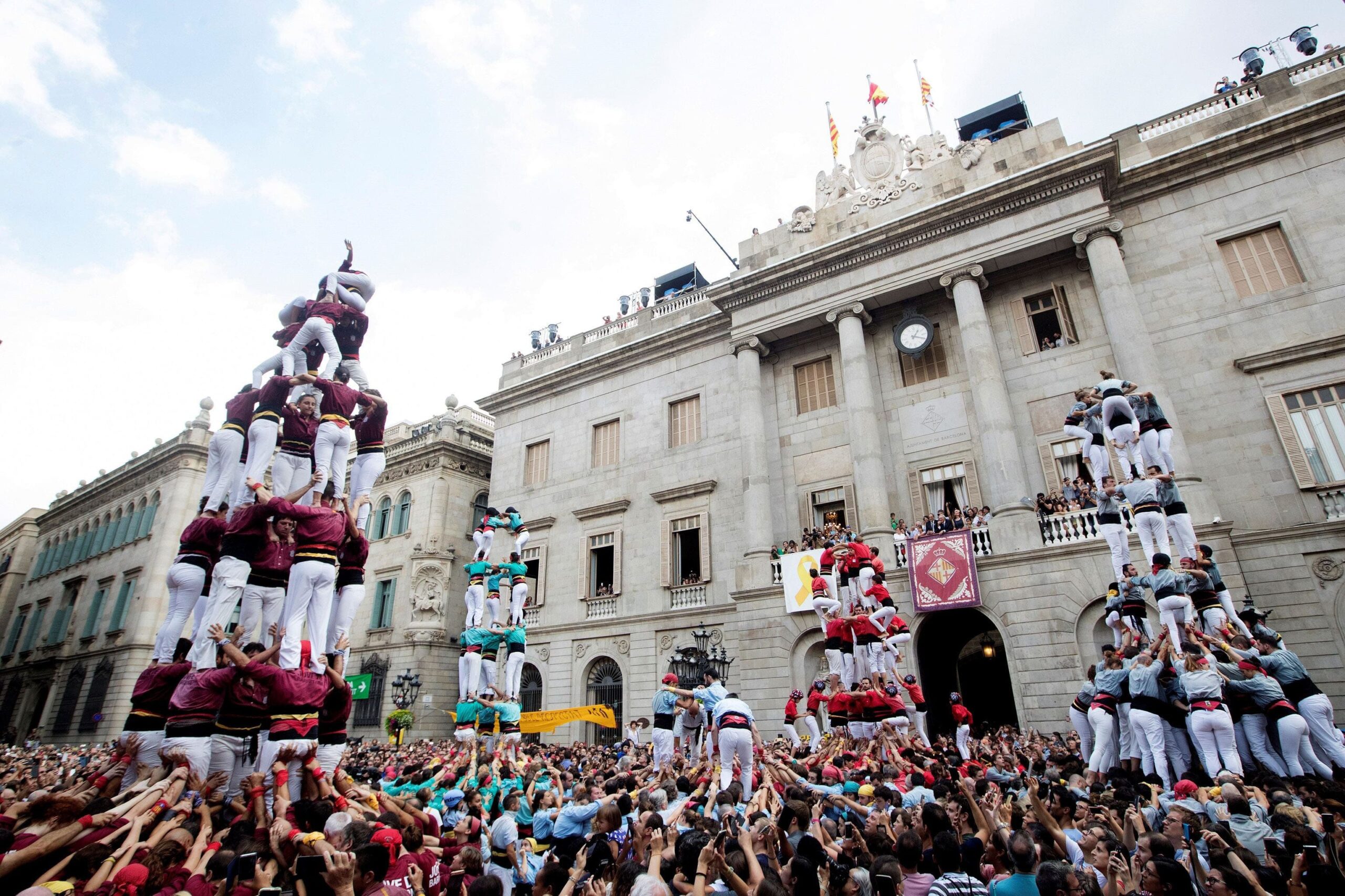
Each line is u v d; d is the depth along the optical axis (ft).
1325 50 78.43
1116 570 48.11
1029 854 17.58
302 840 18.35
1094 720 41.14
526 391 121.90
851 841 22.82
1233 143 74.28
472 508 132.46
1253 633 41.86
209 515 30.89
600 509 105.60
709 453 99.81
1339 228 69.15
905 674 59.88
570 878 19.88
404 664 117.80
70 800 17.76
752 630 82.43
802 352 96.07
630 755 53.21
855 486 84.23
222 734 24.47
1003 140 84.64
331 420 30.63
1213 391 71.10
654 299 132.46
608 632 99.09
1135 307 72.69
